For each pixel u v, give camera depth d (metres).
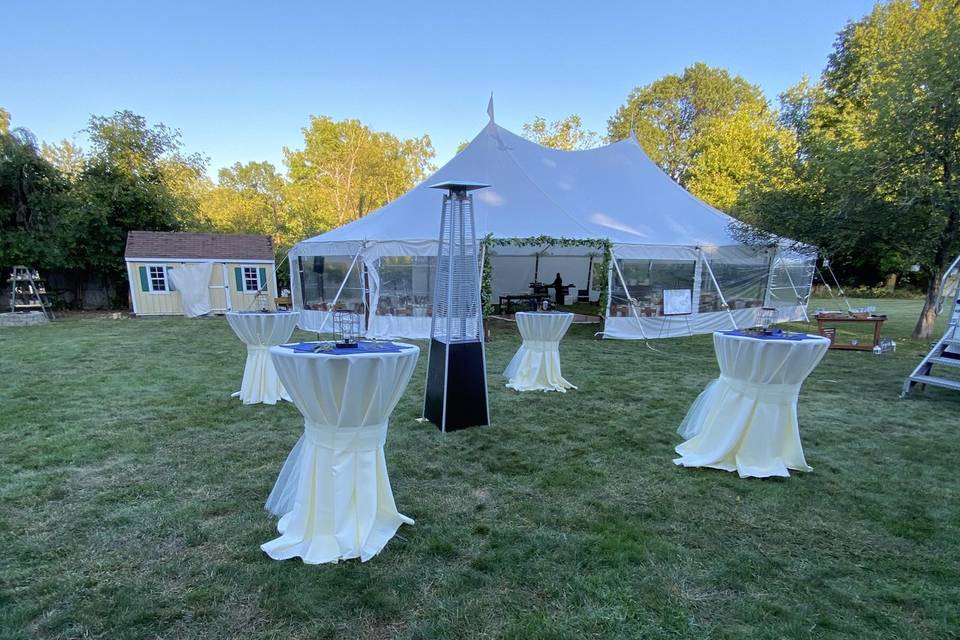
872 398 5.29
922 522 2.74
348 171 32.69
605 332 9.11
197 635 1.83
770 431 3.32
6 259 12.50
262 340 4.80
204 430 4.10
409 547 2.43
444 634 1.86
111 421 4.30
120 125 15.02
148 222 15.39
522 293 17.25
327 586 2.12
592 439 4.00
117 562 2.28
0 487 3.02
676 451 3.74
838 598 2.10
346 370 2.14
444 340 4.16
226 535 2.52
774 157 10.88
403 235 8.78
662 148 29.92
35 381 5.74
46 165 13.37
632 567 2.29
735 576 2.24
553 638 1.85
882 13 16.70
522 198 9.80
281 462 3.47
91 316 13.12
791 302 11.86
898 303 17.03
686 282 9.66
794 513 2.83
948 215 8.48
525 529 2.62
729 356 3.39
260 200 30.86
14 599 2.01
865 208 8.62
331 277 10.27
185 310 13.09
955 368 6.78
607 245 8.66
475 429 4.21
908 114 7.96
